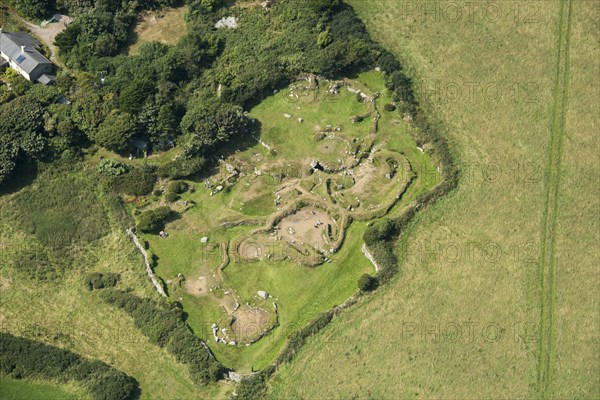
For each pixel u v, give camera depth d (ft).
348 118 426.92
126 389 334.85
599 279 371.76
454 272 373.20
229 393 337.93
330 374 343.05
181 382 342.44
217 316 361.71
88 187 399.03
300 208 394.11
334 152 413.18
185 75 435.94
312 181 402.11
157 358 349.20
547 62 452.76
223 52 449.06
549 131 422.00
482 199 396.98
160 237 385.70
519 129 423.23
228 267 376.07
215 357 350.23
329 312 358.84
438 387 339.16
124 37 454.81
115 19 455.22
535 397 337.31
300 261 375.66
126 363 348.38
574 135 420.77
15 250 381.81
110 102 411.95
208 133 401.49
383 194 398.01
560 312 361.51
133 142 409.90
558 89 440.45
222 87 426.10
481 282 370.12
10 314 361.92
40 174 402.72
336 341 352.28
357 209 393.29
